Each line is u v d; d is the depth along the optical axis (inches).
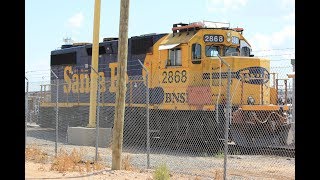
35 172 487.8
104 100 945.5
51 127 1152.8
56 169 516.7
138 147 832.3
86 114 1012.5
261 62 746.2
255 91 736.3
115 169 516.7
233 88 725.9
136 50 876.6
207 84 756.0
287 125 713.0
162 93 817.5
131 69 885.8
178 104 786.8
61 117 1096.2
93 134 831.7
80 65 1051.9
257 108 706.2
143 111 847.7
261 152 708.0
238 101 724.7
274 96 765.3
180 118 787.4
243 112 704.4
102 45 971.3
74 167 529.0
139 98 860.6
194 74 770.8
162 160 631.8
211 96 743.1
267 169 556.1
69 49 1093.1
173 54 805.2
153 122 837.8
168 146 813.9
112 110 919.0
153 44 845.8
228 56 749.9
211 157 671.1
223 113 724.0
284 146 703.1
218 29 786.8
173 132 800.9
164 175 456.1
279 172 536.1
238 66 730.2
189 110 767.7
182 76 783.7
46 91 1184.2
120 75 517.0
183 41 781.3
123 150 782.5
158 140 840.3
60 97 1114.1
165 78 813.2
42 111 1188.5
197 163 604.4
